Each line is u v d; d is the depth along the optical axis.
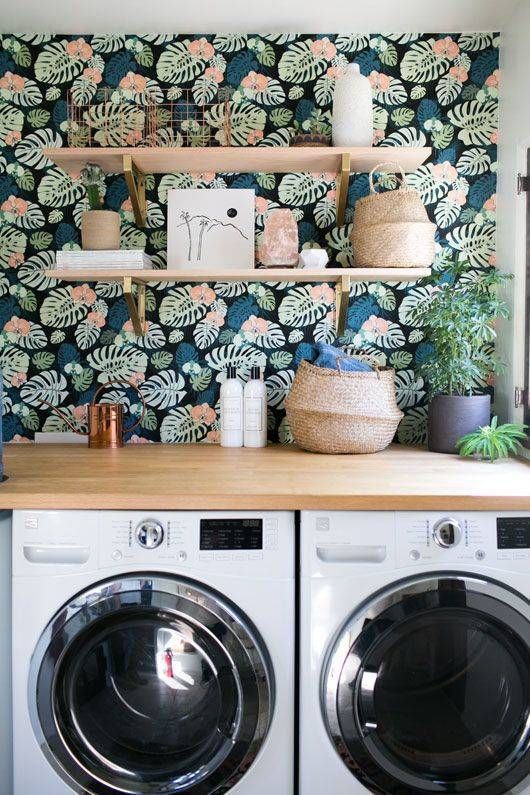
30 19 2.54
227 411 2.59
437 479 1.94
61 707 1.77
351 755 1.73
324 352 2.43
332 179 2.67
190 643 1.75
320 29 2.62
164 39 2.66
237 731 1.72
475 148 2.66
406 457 2.34
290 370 2.71
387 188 2.68
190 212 2.67
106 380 2.72
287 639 1.77
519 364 2.46
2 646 1.76
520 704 1.78
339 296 2.52
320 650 1.76
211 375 2.72
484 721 1.80
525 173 2.43
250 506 1.75
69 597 1.77
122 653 1.80
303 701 1.77
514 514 1.77
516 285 2.45
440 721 1.80
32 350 2.72
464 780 1.75
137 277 2.46
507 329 2.53
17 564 1.77
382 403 2.36
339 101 2.46
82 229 2.48
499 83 2.63
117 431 2.60
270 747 1.76
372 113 2.53
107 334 2.71
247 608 1.76
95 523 1.77
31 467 2.15
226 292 2.70
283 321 2.70
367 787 1.75
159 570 1.77
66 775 1.76
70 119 2.66
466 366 2.40
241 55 2.66
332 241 2.68
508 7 2.45
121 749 1.80
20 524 1.77
